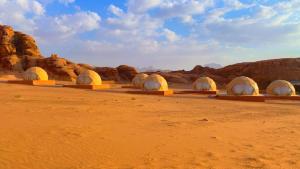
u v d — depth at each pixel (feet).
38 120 31.78
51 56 193.98
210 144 24.66
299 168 18.47
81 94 77.25
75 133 26.02
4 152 19.07
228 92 98.84
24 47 201.98
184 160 19.45
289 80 184.44
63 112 39.63
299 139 28.14
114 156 19.65
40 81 125.59
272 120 42.83
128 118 37.58
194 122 36.94
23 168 16.26
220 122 38.24
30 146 20.93
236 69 226.99
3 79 148.77
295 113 54.19
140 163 18.33
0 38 193.77
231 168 18.11
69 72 184.65
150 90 106.32
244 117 45.24
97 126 30.25
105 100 61.98
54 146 21.33
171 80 221.25
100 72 218.18
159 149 22.15
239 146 24.36
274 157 21.04
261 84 192.95
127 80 222.48
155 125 33.06
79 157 18.95
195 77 230.89
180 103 66.69
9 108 40.42
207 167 18.11
